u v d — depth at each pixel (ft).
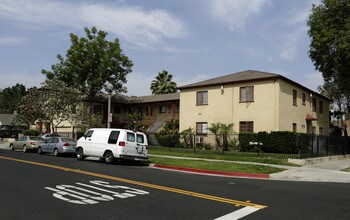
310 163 65.21
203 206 26.32
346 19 92.07
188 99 108.99
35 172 45.14
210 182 40.19
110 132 62.75
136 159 61.05
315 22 102.63
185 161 63.52
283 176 48.26
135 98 147.43
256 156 73.10
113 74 123.65
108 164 60.18
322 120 125.08
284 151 79.71
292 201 29.22
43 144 82.99
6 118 217.15
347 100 150.41
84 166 54.13
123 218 22.48
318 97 121.90
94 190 32.32
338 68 98.22
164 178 42.24
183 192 32.14
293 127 98.07
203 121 104.22
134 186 35.01
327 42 97.04
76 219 22.12
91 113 125.29
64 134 123.75
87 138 65.87
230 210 25.14
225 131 92.32
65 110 116.98
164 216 23.11
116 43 123.34
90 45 119.75
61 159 68.08
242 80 95.35
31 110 118.11
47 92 118.11
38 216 22.76
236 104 97.09
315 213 24.94
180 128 110.01
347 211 25.76
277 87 89.66
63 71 121.19
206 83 104.63
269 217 23.38
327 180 46.16
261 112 91.81
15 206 25.59
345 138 96.37
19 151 94.99
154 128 122.31
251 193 32.73
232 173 50.78
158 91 172.65
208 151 86.02
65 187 33.76
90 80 120.37
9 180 37.96
